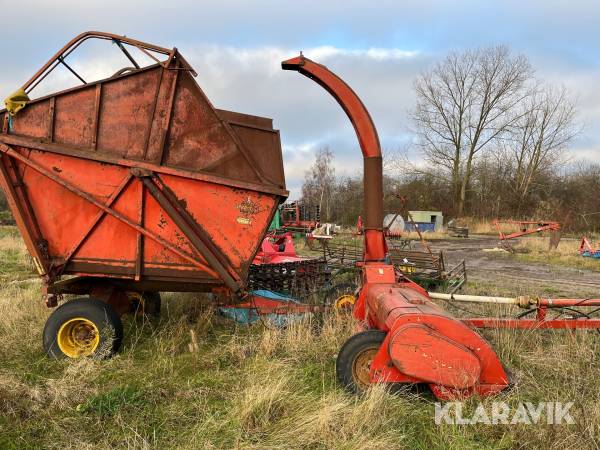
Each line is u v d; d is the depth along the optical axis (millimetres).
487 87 47562
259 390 4270
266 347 5582
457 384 4051
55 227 5570
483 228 42438
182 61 5473
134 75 5480
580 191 43156
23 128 5398
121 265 5699
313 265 8883
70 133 5438
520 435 3646
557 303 5750
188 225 5590
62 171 5457
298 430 3715
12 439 3648
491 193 49250
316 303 7602
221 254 5727
